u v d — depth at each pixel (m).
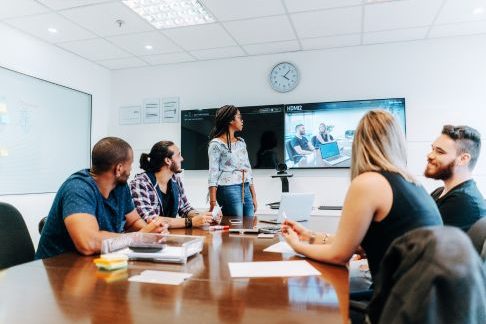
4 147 3.58
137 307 0.82
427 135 3.91
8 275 1.08
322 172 4.20
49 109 4.10
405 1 3.12
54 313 0.78
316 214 3.66
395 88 4.02
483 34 3.80
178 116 4.76
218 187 2.67
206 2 3.14
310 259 1.27
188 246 1.29
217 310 0.80
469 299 0.63
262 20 3.50
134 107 4.95
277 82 4.37
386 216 1.12
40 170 3.97
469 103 3.81
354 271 1.70
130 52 4.38
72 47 4.20
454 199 1.67
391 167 1.18
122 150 1.59
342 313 0.78
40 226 1.99
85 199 1.48
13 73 3.68
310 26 3.63
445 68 3.89
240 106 4.48
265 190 4.38
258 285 0.98
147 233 1.50
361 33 3.80
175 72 4.80
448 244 0.66
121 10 3.31
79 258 1.30
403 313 0.64
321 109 4.16
